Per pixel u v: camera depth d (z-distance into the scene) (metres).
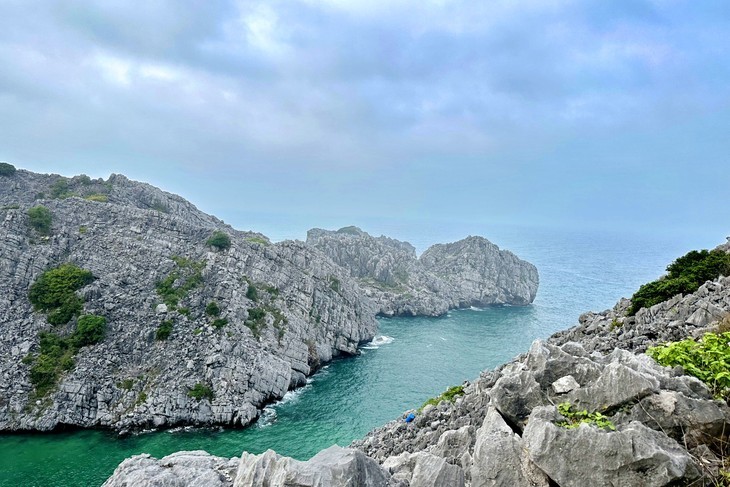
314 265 142.75
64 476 61.81
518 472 11.91
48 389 78.06
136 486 15.27
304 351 109.19
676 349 14.80
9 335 84.56
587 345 32.16
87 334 86.62
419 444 25.17
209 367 86.25
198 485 15.34
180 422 78.75
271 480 13.46
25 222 109.69
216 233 123.12
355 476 13.01
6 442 70.31
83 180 152.50
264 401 89.94
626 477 10.30
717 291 28.59
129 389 80.69
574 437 11.09
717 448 11.27
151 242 115.56
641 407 12.04
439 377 112.31
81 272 98.31
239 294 105.19
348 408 90.69
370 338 148.38
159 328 91.75
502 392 14.56
